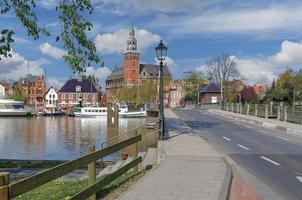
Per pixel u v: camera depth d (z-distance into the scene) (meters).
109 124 36.94
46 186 14.01
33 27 23.62
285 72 116.44
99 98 194.25
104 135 65.00
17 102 127.94
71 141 56.09
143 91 148.62
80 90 189.38
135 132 20.12
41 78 188.88
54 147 48.97
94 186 9.43
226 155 18.02
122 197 9.62
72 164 7.96
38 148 48.09
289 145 22.34
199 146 19.97
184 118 49.44
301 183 12.10
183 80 154.62
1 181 5.61
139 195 9.80
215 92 131.25
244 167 14.97
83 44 24.55
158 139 23.30
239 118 49.81
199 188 10.59
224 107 81.56
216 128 34.28
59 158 39.06
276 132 31.33
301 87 95.00
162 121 23.86
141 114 108.44
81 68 24.52
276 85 116.50
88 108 119.12
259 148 20.88
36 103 177.88
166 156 16.52
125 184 11.85
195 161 15.24
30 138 60.81
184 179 11.77
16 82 187.38
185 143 21.28
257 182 12.23
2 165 24.59
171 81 166.12
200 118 50.03
